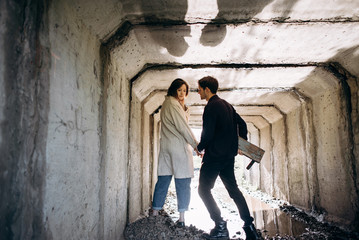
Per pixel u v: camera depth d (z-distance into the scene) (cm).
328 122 367
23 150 104
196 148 299
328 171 370
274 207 500
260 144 762
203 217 391
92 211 182
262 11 213
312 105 415
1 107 94
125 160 294
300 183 470
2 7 95
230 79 383
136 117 363
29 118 108
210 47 279
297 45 273
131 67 295
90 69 181
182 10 211
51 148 124
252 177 863
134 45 259
